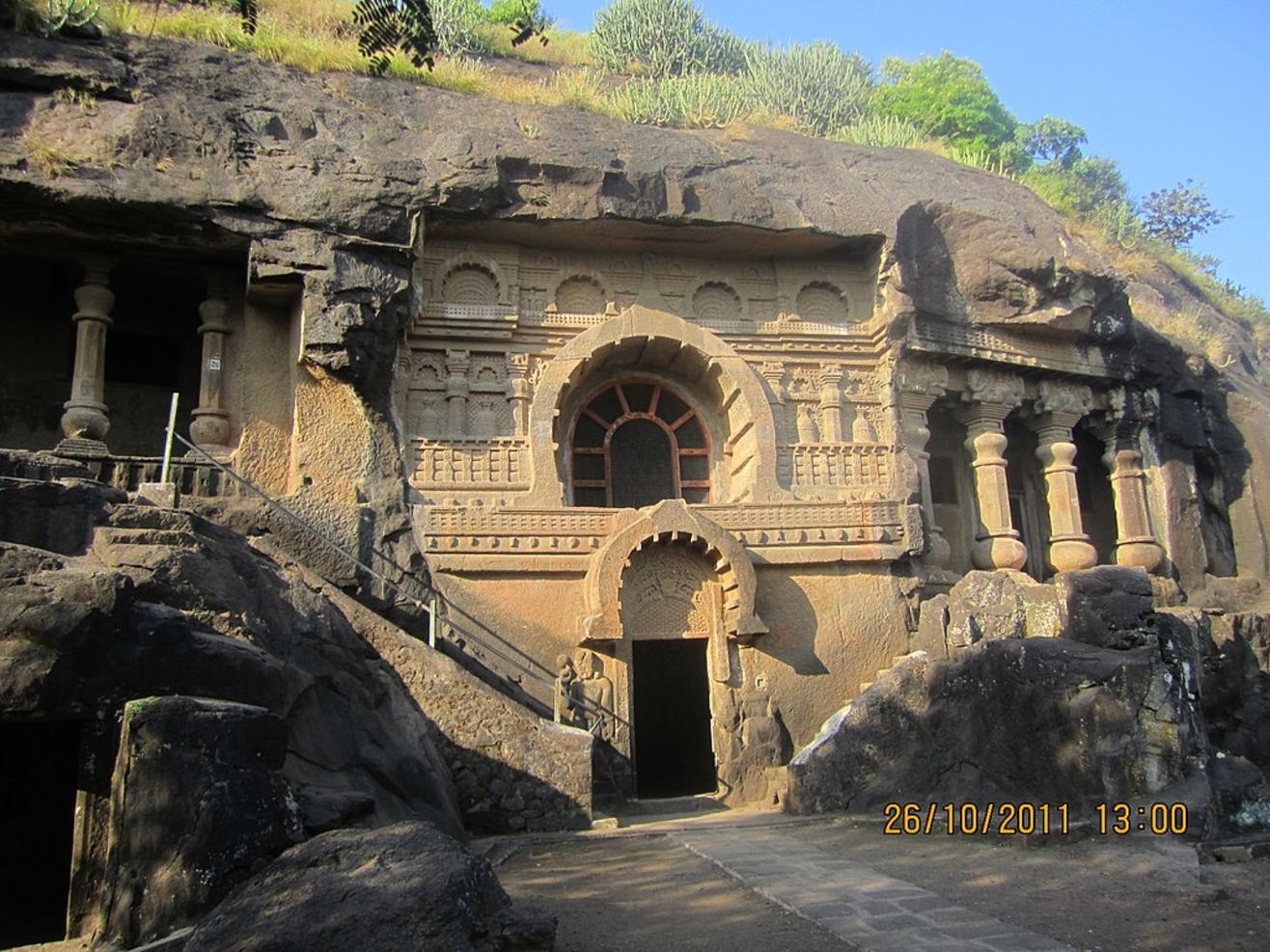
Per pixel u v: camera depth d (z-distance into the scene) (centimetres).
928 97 3228
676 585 1430
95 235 1317
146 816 593
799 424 1575
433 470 1424
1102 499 1894
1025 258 1616
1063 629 1144
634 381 1611
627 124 1581
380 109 1460
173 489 1088
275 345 1416
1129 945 613
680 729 1830
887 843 976
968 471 1738
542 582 1391
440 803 933
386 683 1009
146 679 669
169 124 1318
